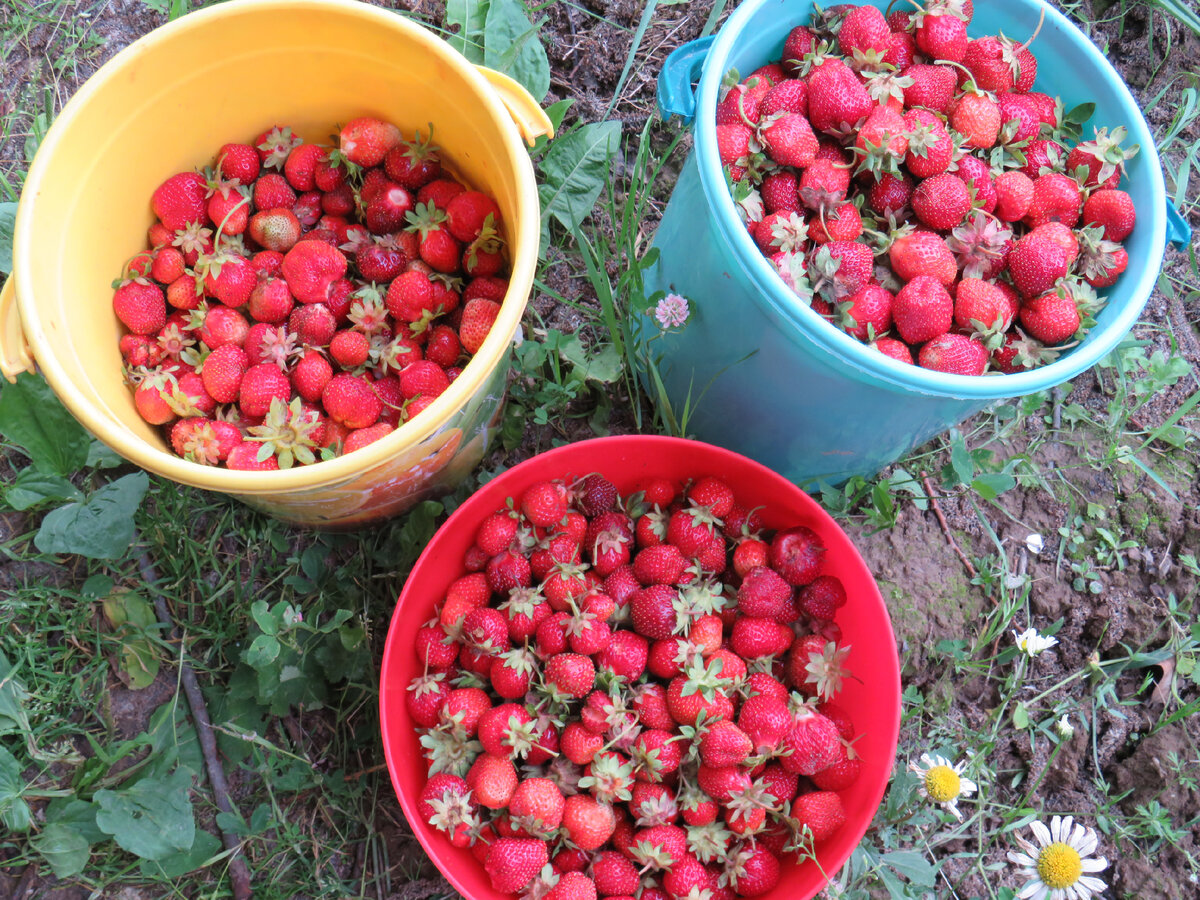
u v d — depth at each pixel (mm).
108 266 500
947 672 620
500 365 481
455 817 469
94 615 576
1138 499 646
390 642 484
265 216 526
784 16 522
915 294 478
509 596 517
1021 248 495
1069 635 631
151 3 620
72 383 417
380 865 566
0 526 576
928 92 516
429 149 535
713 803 485
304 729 580
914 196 501
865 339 491
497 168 495
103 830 518
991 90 531
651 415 648
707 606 508
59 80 628
